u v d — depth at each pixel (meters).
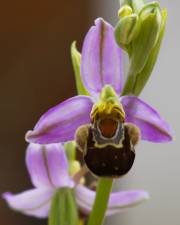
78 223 0.22
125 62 0.32
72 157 0.23
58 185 0.23
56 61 0.34
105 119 0.21
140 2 0.20
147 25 0.20
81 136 0.21
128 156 0.20
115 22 0.35
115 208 0.23
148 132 0.21
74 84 0.34
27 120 0.34
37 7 0.33
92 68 0.21
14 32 0.34
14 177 0.34
